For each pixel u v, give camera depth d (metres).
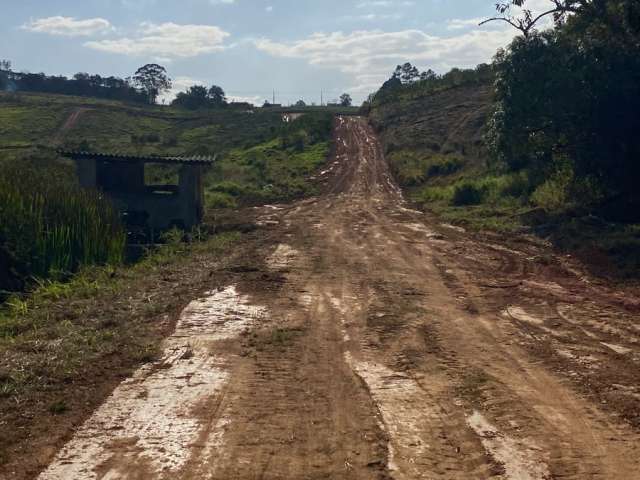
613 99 23.03
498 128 25.88
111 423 6.68
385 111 74.12
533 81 24.31
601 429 6.62
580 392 7.70
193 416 6.89
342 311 11.84
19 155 49.03
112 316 11.05
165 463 5.81
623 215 23.14
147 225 25.00
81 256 16.48
